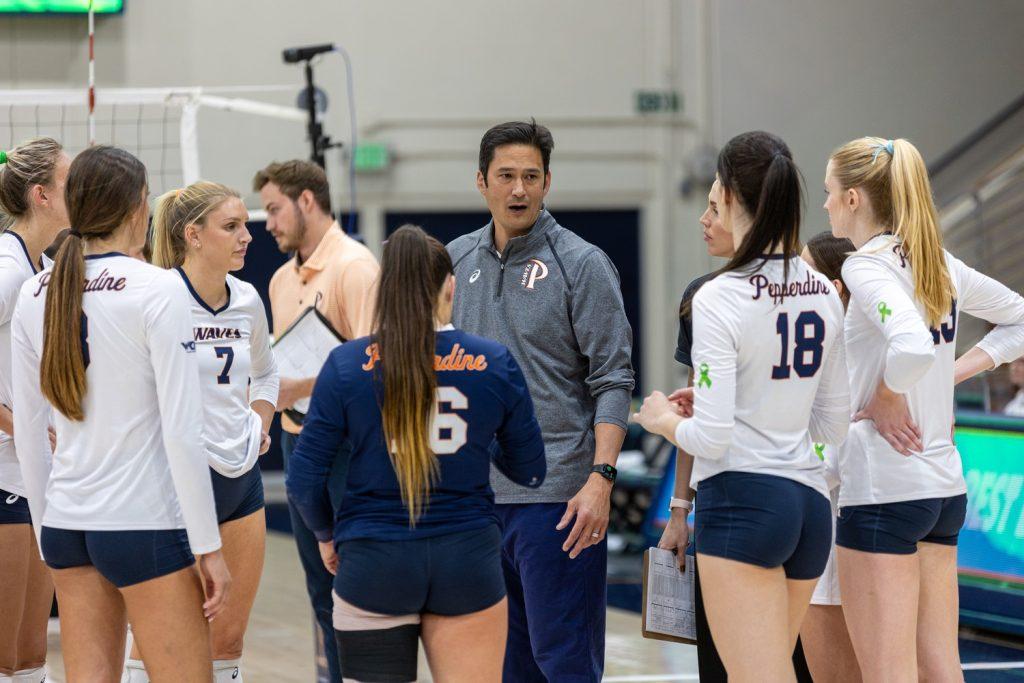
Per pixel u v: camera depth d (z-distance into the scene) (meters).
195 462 6.69
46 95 13.45
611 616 15.38
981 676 11.95
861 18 29.77
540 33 29.59
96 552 6.68
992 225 26.27
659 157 29.95
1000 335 8.05
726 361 6.44
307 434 6.57
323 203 10.41
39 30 26.62
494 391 6.57
